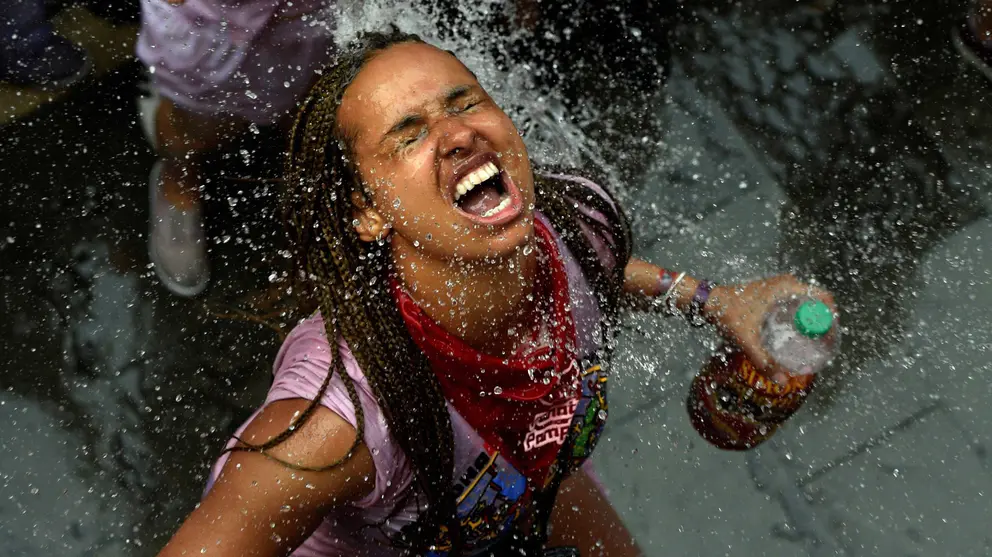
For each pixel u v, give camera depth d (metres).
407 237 1.40
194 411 2.72
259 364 2.78
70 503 2.57
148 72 3.21
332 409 1.36
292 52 2.54
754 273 2.88
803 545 2.48
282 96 2.64
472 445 1.49
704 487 2.55
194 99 2.61
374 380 1.39
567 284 1.58
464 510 1.56
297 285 1.64
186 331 2.82
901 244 2.92
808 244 2.94
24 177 3.05
